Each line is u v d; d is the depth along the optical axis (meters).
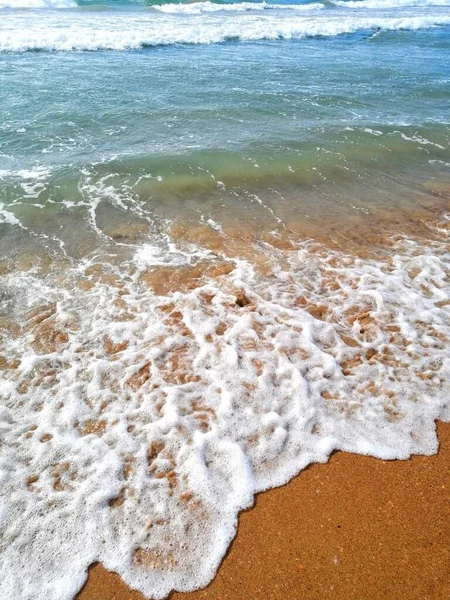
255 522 3.11
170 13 23.56
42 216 6.78
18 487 3.25
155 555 2.91
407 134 10.41
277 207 7.30
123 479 3.33
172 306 5.07
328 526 3.11
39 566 2.83
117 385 4.09
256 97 12.17
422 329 4.79
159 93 12.02
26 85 11.85
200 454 3.50
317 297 5.28
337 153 9.30
